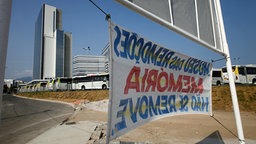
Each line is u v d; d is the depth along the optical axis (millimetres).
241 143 3236
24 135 7086
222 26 3609
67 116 12781
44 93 40594
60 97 34531
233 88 3434
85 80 33281
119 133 1797
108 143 1649
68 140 6125
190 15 2926
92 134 6949
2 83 1168
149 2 2205
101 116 12781
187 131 7973
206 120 10953
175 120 10789
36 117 12234
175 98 2777
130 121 1964
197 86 3289
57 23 134625
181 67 2918
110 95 1684
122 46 1866
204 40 3135
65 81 37531
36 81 50469
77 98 30812
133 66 2023
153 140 6492
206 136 7148
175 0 2643
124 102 1881
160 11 2363
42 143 5812
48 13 130750
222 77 25703
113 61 1728
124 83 1884
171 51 2643
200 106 3326
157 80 2439
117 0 1800
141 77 2158
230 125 9484
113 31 1743
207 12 3416
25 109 17422
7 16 1245
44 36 124625
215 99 18781
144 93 2207
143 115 2170
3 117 12234
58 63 120500
